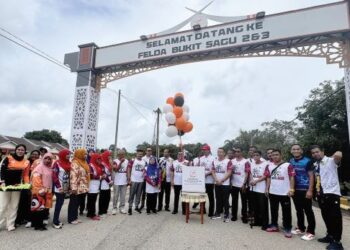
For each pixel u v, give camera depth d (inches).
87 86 437.1
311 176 221.5
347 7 319.3
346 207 372.2
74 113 438.0
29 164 248.5
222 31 373.1
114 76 449.4
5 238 197.5
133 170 305.6
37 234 209.2
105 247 181.3
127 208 339.0
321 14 327.9
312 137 552.1
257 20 356.2
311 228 217.6
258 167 256.7
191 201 261.7
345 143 529.3
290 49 358.9
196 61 401.4
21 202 239.6
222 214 305.1
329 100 539.2
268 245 194.9
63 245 183.3
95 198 273.1
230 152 293.4
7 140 1274.6
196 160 316.8
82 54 450.3
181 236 211.9
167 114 352.5
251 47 367.9
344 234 235.8
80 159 254.8
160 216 290.4
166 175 331.9
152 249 179.6
